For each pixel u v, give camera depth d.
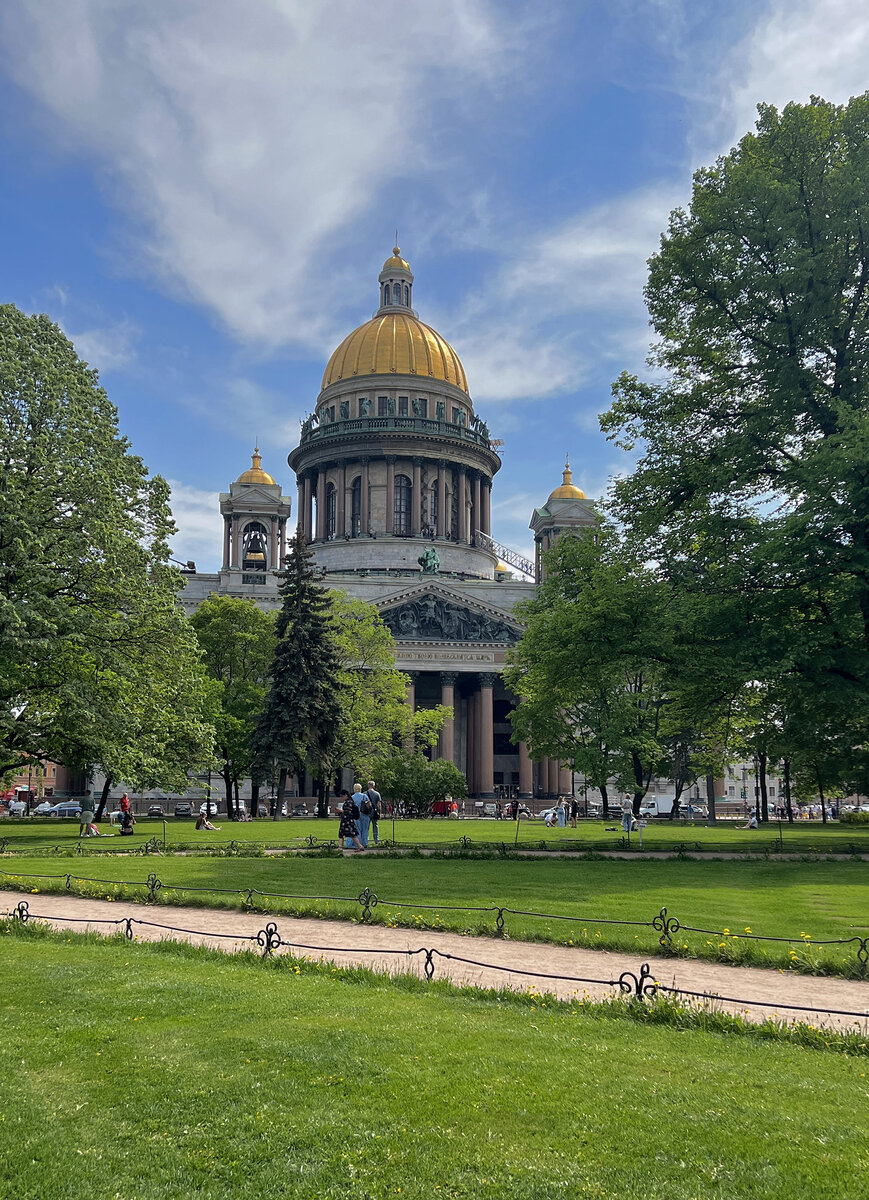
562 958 19.55
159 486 51.84
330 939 21.42
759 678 41.44
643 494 48.19
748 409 46.25
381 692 98.31
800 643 41.12
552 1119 10.57
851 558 40.75
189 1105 10.99
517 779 143.88
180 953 19.70
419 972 18.02
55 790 130.38
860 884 31.08
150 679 49.34
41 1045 13.02
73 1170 9.39
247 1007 14.98
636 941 20.58
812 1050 13.39
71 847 45.00
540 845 46.94
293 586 86.50
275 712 84.94
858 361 44.22
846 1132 10.24
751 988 17.20
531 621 56.41
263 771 83.62
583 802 126.19
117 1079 11.76
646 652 43.69
